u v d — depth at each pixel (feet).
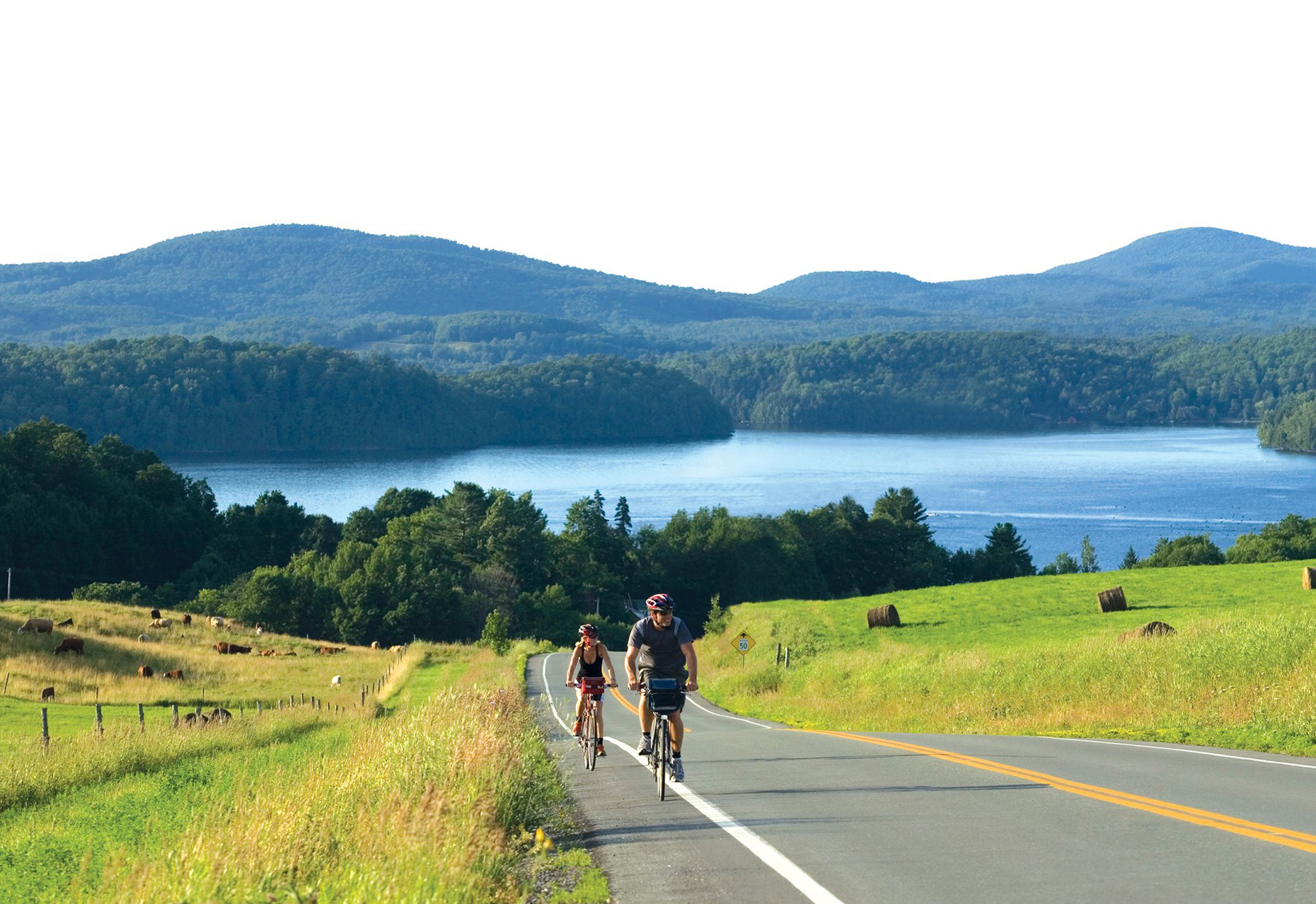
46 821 66.59
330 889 29.22
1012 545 580.71
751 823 40.83
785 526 633.20
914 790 47.50
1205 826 37.19
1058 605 207.31
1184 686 91.20
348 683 213.46
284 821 35.99
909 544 639.35
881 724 112.16
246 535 558.97
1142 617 181.57
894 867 32.48
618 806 46.98
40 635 220.23
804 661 173.17
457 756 46.60
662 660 46.37
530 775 48.52
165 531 523.70
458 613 454.81
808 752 67.62
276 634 307.37
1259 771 53.26
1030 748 68.49
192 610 423.23
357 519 570.05
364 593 426.92
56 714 152.56
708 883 31.68
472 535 554.87
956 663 125.49
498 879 32.81
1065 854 33.37
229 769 81.15
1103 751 65.21
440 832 33.71
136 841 50.80
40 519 460.55
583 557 571.28
